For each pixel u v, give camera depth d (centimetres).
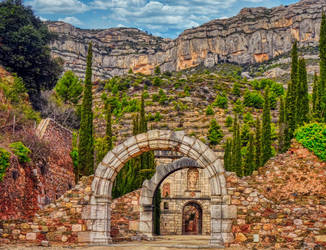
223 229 2072
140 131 3947
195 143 2167
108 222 2195
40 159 3114
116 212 3152
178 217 5891
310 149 2231
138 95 14388
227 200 2091
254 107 13300
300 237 2008
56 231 2136
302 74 2703
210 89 14700
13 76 5350
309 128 2259
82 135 3528
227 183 2112
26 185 2817
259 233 2047
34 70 5694
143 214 3152
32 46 5766
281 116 3344
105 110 12088
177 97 13762
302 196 2170
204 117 12181
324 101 2519
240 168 4547
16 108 4241
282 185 2239
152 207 3183
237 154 4584
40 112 5009
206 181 5966
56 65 6203
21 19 5919
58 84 7650
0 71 5303
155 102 13488
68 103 7569
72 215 2156
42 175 3091
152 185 3247
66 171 3612
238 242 2056
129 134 10294
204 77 16575
